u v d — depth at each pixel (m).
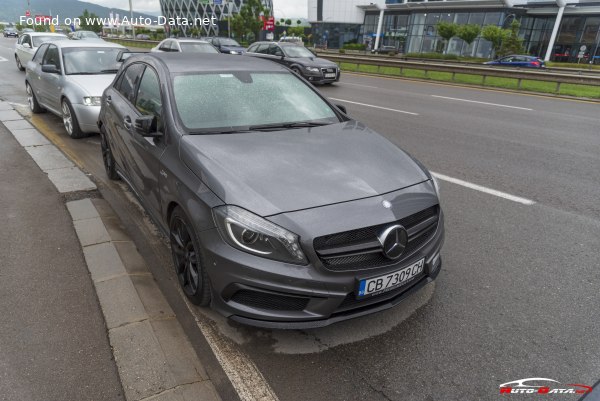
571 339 2.77
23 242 3.67
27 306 2.86
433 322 2.89
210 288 2.65
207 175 2.58
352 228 2.34
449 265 3.62
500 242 4.04
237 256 2.34
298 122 3.47
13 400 2.16
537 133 8.84
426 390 2.35
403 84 18.31
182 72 3.57
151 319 2.77
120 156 4.33
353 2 63.09
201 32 77.44
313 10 68.75
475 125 9.50
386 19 56.66
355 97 13.62
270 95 3.67
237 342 2.66
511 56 30.61
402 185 2.72
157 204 3.29
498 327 2.86
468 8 45.16
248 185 2.47
